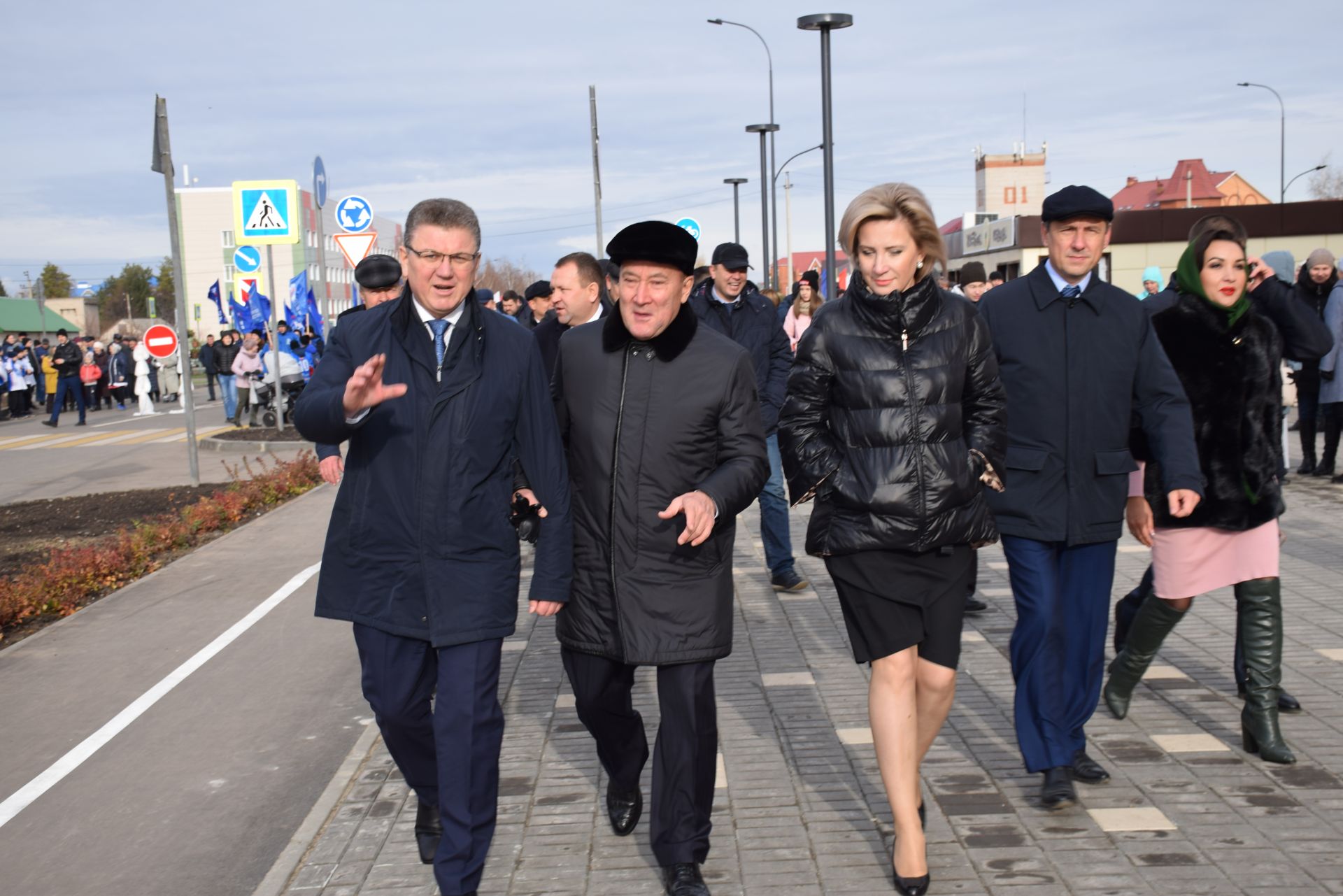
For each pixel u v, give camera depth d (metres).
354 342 3.68
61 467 18.88
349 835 4.26
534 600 3.67
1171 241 40.00
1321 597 6.95
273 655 7.03
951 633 3.74
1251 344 4.55
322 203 16.58
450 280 3.54
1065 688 4.34
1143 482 4.71
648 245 3.60
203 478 16.28
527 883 3.80
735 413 3.73
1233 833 3.90
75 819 4.73
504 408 3.63
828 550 3.73
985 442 3.77
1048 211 4.22
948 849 3.89
